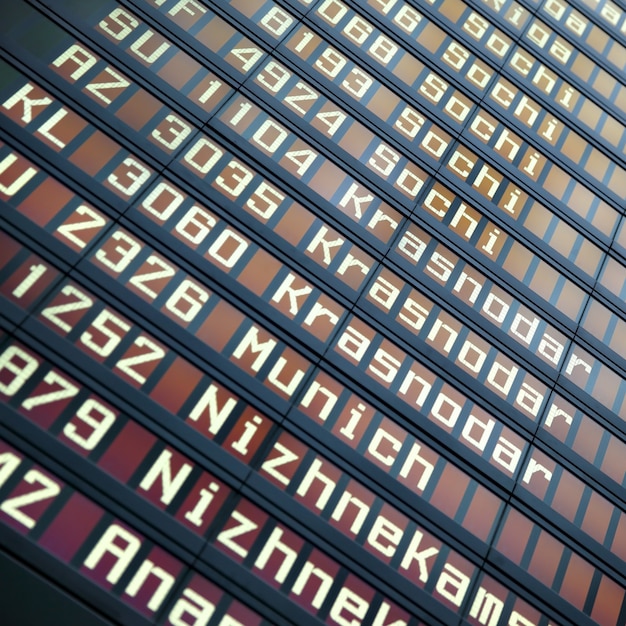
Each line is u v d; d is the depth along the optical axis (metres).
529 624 17.12
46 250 16.42
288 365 17.45
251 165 19.42
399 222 20.55
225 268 17.86
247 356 17.16
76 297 16.22
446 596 16.62
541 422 19.62
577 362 20.97
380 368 18.34
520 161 23.27
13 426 14.66
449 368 19.16
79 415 15.20
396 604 16.09
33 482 14.40
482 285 20.72
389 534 16.67
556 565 18.02
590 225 23.20
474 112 23.45
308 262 18.81
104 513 14.65
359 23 23.20
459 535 17.33
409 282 19.78
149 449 15.45
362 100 21.86
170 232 17.70
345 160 20.64
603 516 19.11
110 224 17.22
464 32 24.81
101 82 18.86
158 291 16.97
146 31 20.16
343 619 15.55
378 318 18.94
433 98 22.97
